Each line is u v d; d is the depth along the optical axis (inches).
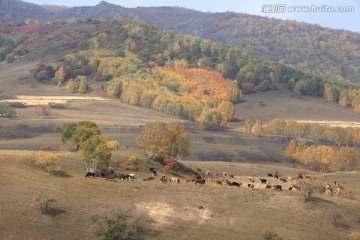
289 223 2807.6
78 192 3016.7
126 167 3954.2
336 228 2802.7
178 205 2979.8
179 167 4338.1
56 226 2527.1
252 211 2942.9
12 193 2807.6
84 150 3572.8
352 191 3806.6
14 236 2368.4
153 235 2586.1
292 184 3846.0
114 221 2544.3
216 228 2701.8
